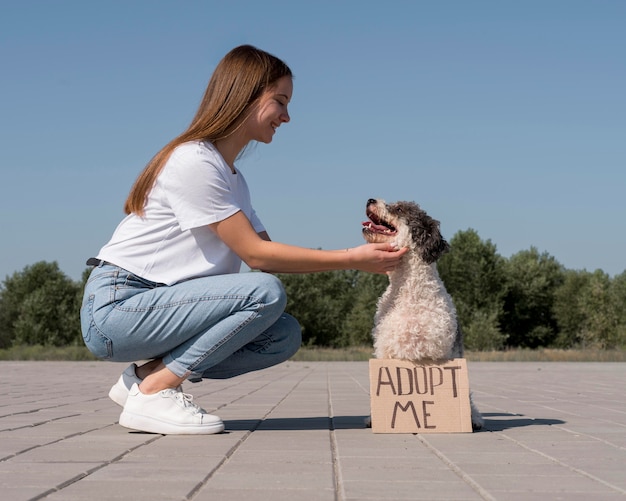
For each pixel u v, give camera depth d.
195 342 5.00
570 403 8.39
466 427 5.24
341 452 4.28
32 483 3.24
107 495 3.00
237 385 11.93
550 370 20.41
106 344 5.03
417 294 5.23
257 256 5.01
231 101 5.14
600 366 23.94
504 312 68.81
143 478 3.39
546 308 73.44
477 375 17.00
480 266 68.44
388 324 5.26
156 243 5.05
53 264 74.94
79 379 14.84
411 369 5.31
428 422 5.23
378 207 5.31
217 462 3.84
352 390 10.58
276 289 4.98
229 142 5.30
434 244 5.17
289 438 4.89
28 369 21.33
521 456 4.14
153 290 4.98
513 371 19.66
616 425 5.84
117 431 5.25
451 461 3.95
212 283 4.95
